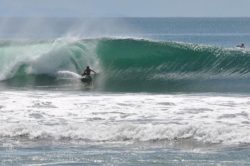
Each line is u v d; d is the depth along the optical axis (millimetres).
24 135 66438
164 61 125000
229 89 102688
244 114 73562
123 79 119625
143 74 123688
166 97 89375
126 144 62688
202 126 65312
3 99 86188
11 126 68312
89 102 83688
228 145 61062
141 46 126188
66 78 120125
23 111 77188
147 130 65500
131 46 126188
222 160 56312
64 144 63156
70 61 124375
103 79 118875
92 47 126062
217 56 123875
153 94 94625
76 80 117250
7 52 124312
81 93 96375
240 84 110312
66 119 72562
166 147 61250
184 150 60000
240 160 56188
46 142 64062
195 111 76125
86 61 125250
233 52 123375
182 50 125125
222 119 70812
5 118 73250
